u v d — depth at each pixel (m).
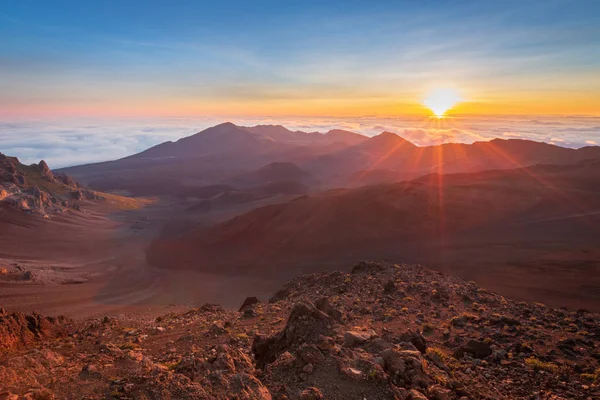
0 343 19.11
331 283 27.47
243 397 7.14
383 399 7.55
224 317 22.92
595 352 12.85
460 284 23.92
